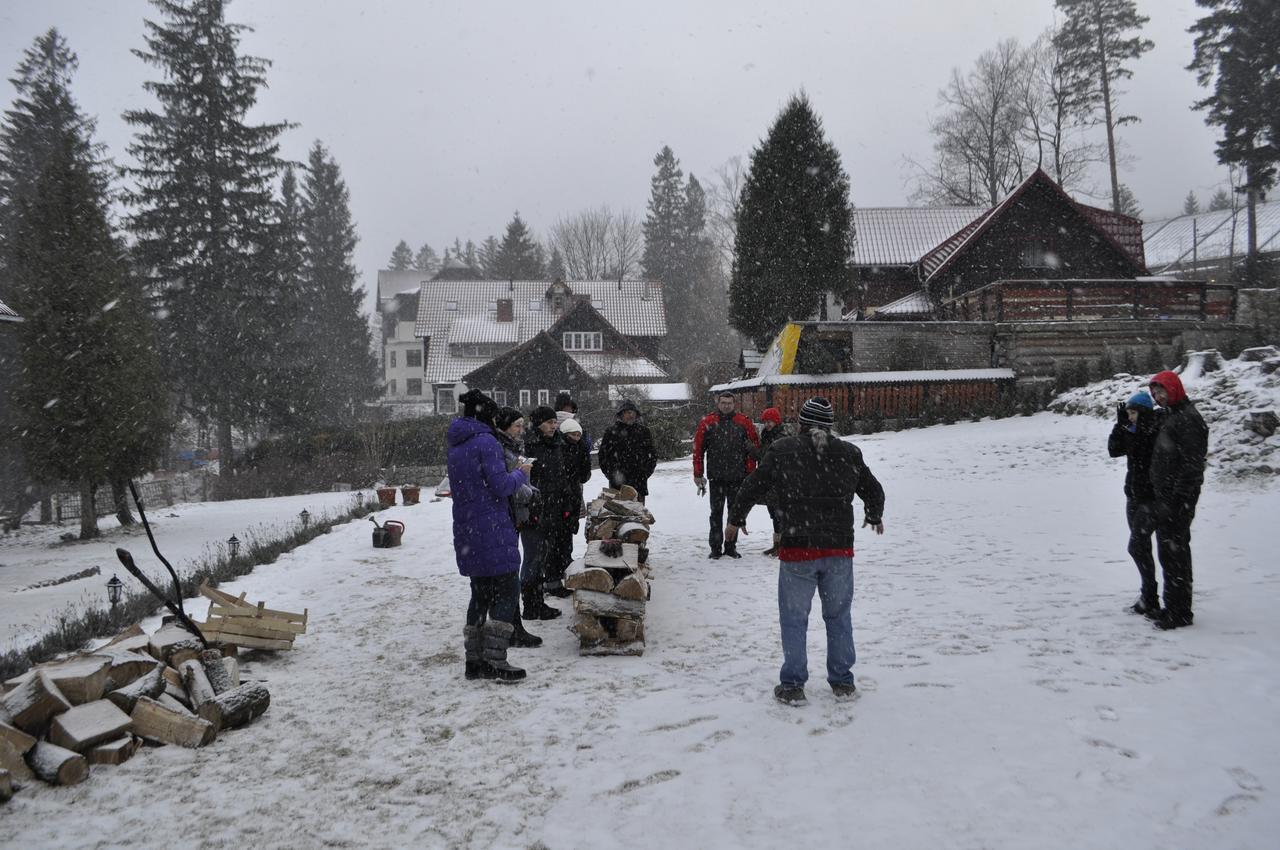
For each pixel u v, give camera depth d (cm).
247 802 357
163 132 3738
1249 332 2567
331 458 3366
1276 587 637
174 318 3609
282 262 3931
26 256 2181
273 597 869
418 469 3350
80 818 344
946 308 3125
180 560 1573
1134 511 591
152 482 4156
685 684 500
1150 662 479
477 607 538
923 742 383
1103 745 366
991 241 3162
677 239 7981
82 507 2200
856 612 657
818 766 365
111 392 2112
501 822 330
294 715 476
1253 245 4028
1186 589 544
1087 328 2562
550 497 736
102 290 2136
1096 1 4503
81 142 3603
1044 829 297
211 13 3803
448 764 393
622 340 5359
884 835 300
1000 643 542
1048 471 1489
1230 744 358
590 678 525
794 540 457
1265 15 3516
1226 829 290
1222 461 1211
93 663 443
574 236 8481
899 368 2552
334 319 6025
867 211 3772
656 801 340
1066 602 647
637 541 729
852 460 468
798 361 2533
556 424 745
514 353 4762
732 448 920
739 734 409
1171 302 2670
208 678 491
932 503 1285
